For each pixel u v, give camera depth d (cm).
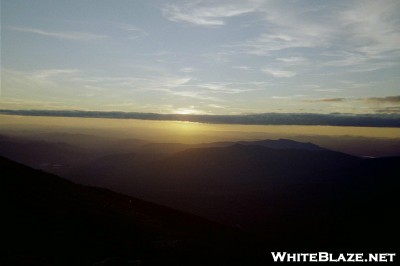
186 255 2822
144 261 2533
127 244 2900
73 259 2469
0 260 2220
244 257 3116
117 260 2411
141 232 3309
